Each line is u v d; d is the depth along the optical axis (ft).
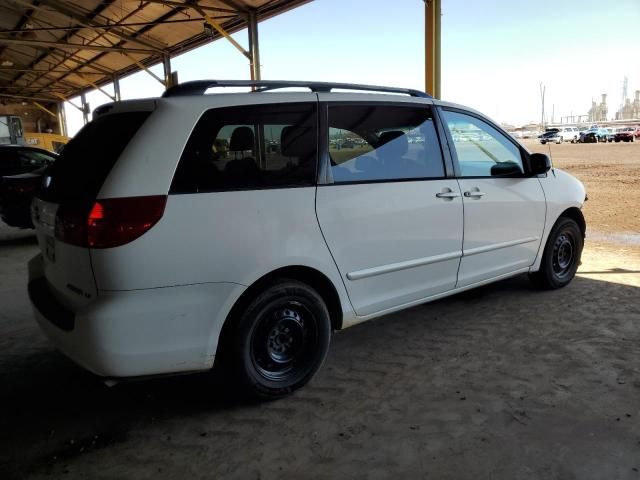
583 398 9.43
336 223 9.86
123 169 7.91
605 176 54.54
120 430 8.87
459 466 7.62
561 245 15.71
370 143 10.71
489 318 13.67
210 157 8.61
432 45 31.76
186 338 8.35
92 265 7.80
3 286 18.12
